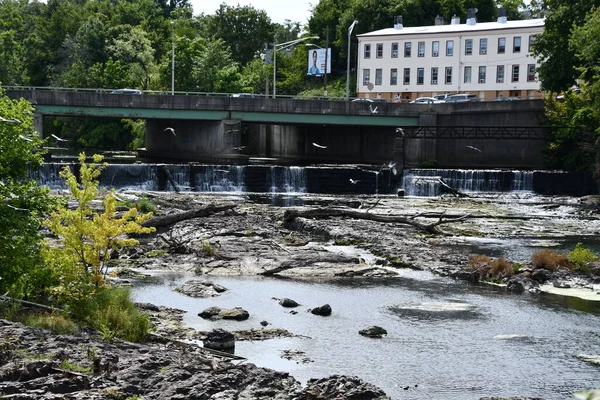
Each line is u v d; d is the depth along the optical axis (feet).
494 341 81.82
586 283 110.93
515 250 138.62
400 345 79.82
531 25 321.52
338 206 195.11
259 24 440.04
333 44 423.23
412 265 124.06
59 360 60.95
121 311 76.59
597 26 202.28
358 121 263.29
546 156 254.27
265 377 62.95
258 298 99.96
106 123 364.58
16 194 82.64
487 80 333.21
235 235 142.31
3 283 79.10
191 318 88.33
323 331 84.58
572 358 76.43
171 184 224.12
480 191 231.91
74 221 82.99
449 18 398.83
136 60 384.27
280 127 327.67
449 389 67.10
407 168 253.24
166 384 58.39
